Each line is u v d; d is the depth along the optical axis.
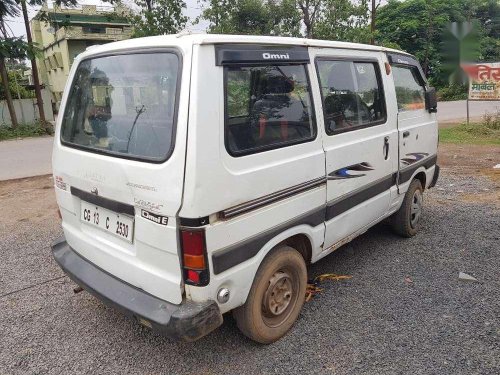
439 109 22.77
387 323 3.16
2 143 16.22
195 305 2.39
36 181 8.23
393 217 4.68
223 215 2.40
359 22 17.44
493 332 3.01
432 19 34.41
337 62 3.36
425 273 3.94
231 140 2.45
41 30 43.75
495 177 7.39
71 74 3.21
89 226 2.98
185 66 2.31
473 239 4.69
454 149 10.34
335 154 3.24
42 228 5.48
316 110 3.07
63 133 3.17
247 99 2.56
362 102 3.67
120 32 38.44
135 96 2.58
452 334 3.00
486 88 13.09
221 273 2.45
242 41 2.55
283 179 2.77
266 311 2.89
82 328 3.23
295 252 3.02
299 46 2.98
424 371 2.64
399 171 4.27
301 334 3.07
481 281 3.75
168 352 2.93
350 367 2.71
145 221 2.45
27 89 32.97
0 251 4.74
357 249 4.51
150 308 2.48
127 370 2.77
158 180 2.33
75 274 2.98
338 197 3.36
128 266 2.64
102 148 2.76
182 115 2.26
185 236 2.29
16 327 3.25
